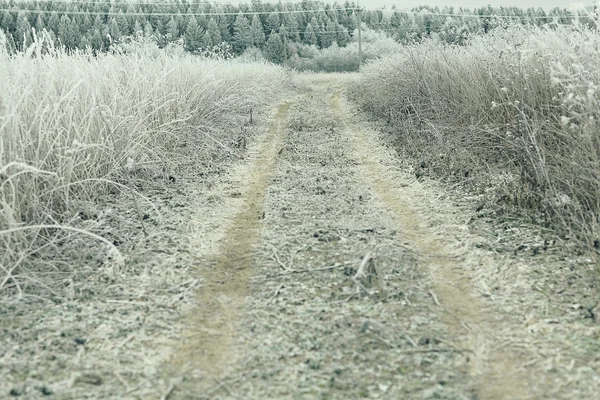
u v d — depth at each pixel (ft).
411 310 11.25
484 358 9.48
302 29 360.48
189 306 11.64
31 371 9.29
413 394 8.52
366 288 12.27
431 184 21.29
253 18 313.12
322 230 16.28
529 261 13.43
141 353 9.86
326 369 9.26
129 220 17.28
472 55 29.50
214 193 20.81
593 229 13.76
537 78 21.27
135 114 23.56
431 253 14.34
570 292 11.75
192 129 30.86
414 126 32.60
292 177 23.49
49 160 17.06
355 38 352.49
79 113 19.63
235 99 44.42
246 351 9.87
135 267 13.64
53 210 16.37
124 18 247.09
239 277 13.08
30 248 13.48
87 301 11.89
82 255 14.26
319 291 12.21
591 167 15.92
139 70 27.68
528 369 9.11
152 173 22.97
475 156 24.07
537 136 19.60
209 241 15.53
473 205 18.26
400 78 41.04
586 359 9.28
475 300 11.65
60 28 212.43
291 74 117.60
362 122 41.75
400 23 333.83
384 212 18.04
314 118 45.70
